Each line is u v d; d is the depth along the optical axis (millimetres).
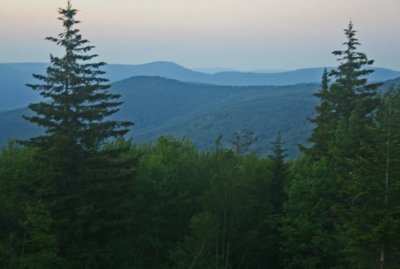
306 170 31734
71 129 23562
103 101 24562
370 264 21422
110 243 26938
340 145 29562
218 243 29906
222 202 29609
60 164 23719
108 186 25344
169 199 32062
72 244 24797
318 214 29688
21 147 31500
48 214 21234
